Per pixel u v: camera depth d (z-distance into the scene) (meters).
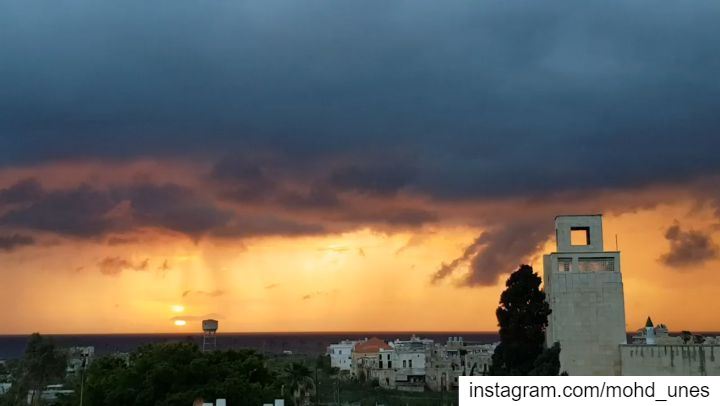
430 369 176.12
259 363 80.00
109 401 68.50
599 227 72.06
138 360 73.31
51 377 128.75
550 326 72.31
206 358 75.19
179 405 65.12
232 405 66.81
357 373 197.00
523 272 74.12
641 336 84.88
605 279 70.75
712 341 75.88
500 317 74.50
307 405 129.50
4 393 135.38
